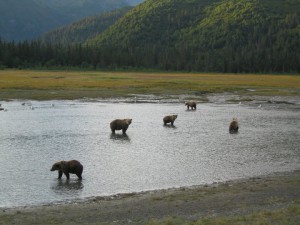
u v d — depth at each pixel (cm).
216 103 8019
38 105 7106
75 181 2628
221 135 4338
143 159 3219
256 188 2464
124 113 6216
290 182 2600
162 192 2408
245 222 1806
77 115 5891
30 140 3928
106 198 2291
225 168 2978
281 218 1856
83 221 1916
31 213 2036
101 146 3697
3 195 2336
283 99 8675
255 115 6175
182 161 3169
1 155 3281
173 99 8512
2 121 5181
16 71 17862
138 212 2041
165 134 4381
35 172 2811
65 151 3469
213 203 2170
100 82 11662
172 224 1802
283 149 3631
